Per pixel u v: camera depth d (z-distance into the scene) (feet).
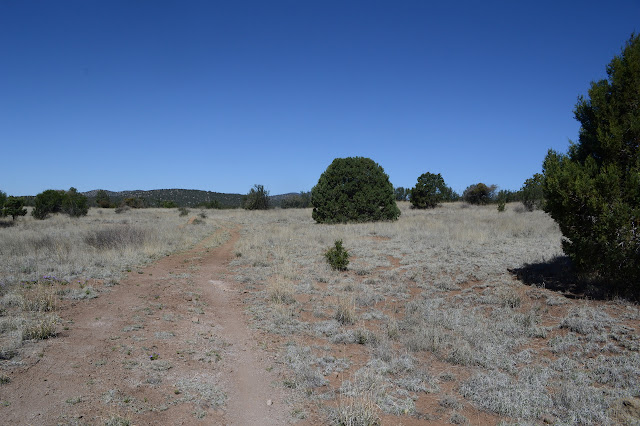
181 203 348.18
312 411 15.72
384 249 52.90
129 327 23.34
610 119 28.30
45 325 20.79
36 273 33.94
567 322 24.00
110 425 13.30
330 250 44.39
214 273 42.47
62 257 40.88
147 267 43.04
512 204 131.44
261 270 43.11
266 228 89.66
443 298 31.50
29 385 15.34
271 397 16.78
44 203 112.78
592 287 29.35
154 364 18.65
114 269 38.91
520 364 20.16
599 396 16.14
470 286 34.14
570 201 28.12
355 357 21.45
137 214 144.15
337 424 14.58
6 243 49.67
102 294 30.19
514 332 23.81
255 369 19.45
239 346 22.34
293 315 28.09
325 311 29.22
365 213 93.09
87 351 19.25
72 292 29.25
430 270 39.63
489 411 16.03
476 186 148.66
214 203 217.77
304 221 106.32
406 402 16.42
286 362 20.25
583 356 20.44
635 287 27.68
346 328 25.55
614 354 20.21
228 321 26.78
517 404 16.03
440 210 125.08
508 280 34.35
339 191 94.68
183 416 14.70
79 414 13.84
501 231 62.44
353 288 35.04
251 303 31.09
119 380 16.71
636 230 26.21
